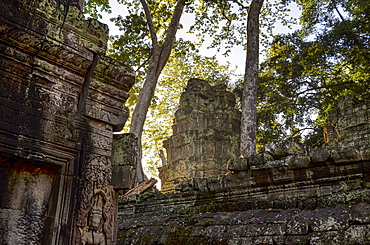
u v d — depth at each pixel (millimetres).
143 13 20922
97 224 4012
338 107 17516
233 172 7676
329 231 5098
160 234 6820
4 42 3635
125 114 4562
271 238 5523
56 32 3967
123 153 4633
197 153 23297
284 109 23328
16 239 3598
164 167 24953
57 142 3861
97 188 4121
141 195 9359
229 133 23891
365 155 6016
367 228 4816
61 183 3859
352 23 21828
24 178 3779
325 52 22422
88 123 4215
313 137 23172
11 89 3629
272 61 23953
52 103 3932
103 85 4359
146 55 21016
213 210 7652
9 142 3484
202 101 24938
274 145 7215
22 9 3742
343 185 6176
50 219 3764
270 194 7020
